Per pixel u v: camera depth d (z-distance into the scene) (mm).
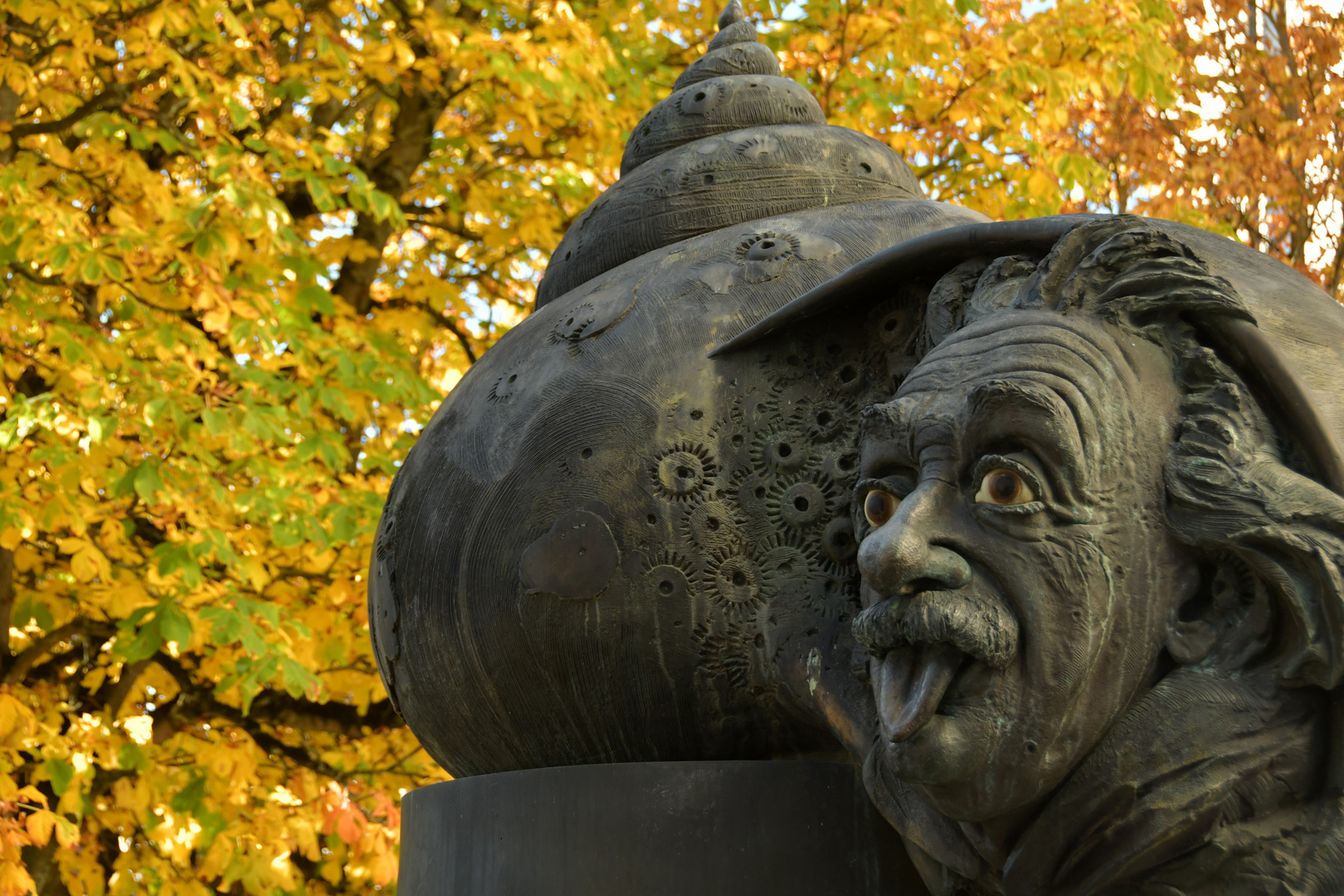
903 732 1506
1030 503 1521
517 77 5844
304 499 5164
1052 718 1504
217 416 4840
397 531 2338
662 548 2051
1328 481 1546
